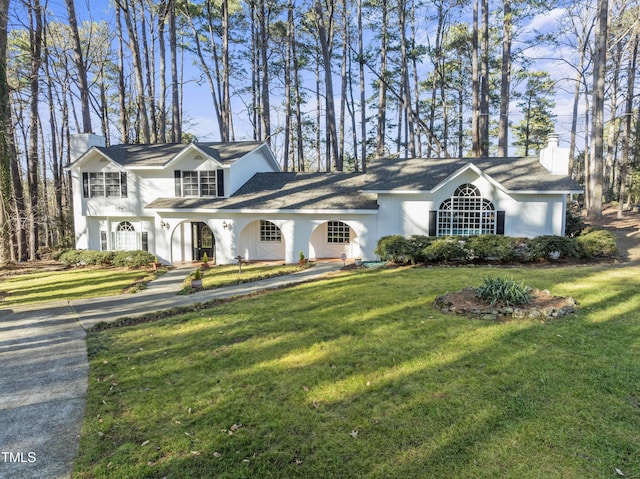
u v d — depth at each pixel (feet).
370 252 58.08
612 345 20.45
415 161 64.80
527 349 20.39
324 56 82.38
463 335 22.85
